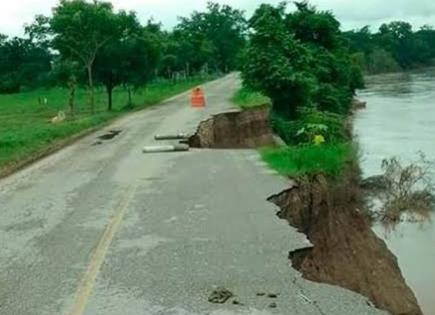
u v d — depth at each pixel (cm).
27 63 9388
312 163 1630
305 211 1378
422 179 2566
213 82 7138
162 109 3578
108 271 849
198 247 943
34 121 3550
